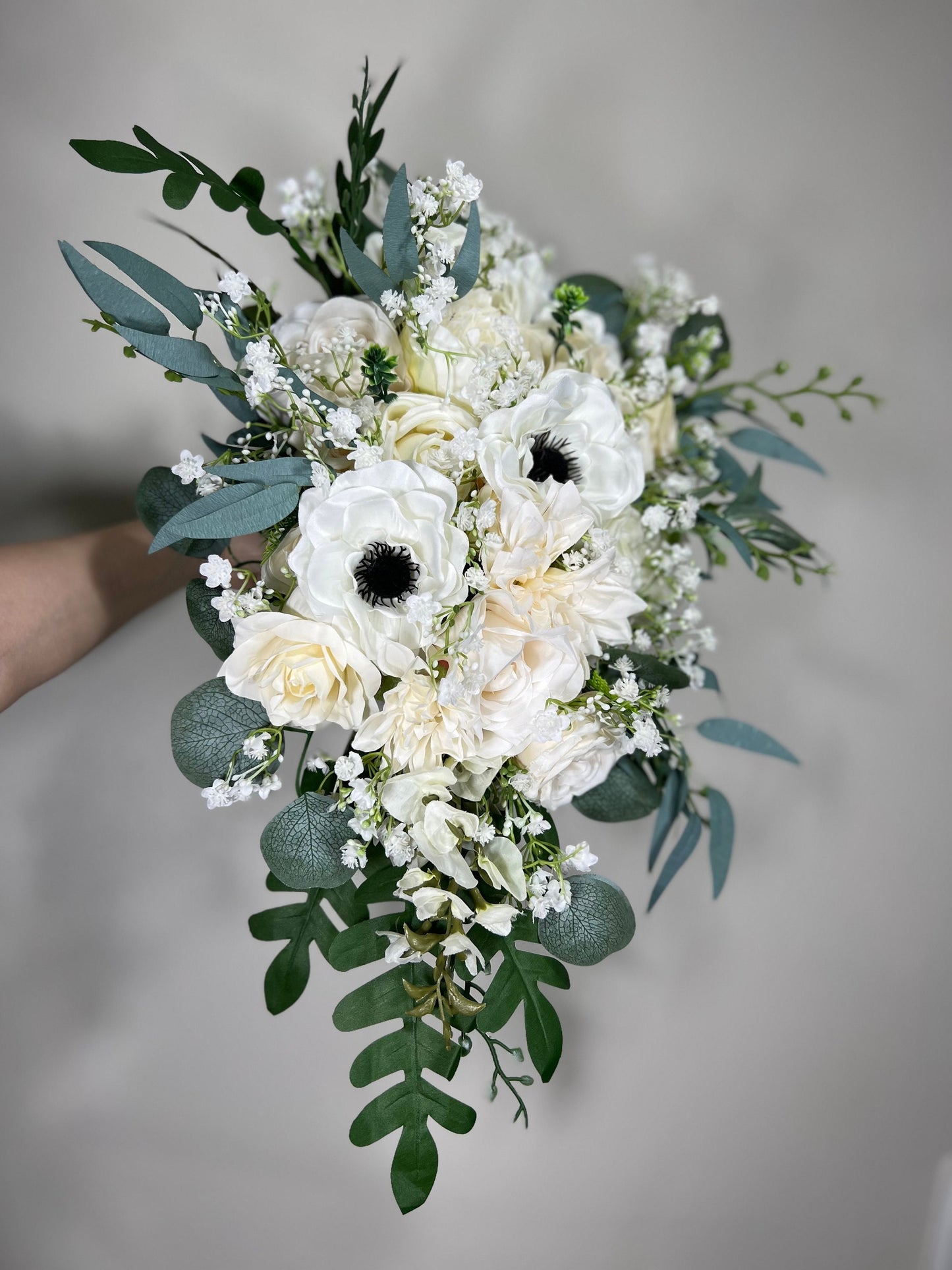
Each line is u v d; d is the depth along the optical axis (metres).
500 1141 0.94
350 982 0.92
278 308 0.90
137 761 0.89
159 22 0.85
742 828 0.97
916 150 0.95
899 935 1.00
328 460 0.62
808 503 0.97
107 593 0.77
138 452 0.88
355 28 0.87
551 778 0.65
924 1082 1.00
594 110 0.91
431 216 0.67
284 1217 0.92
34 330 0.86
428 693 0.60
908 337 0.97
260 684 0.60
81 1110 0.90
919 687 0.99
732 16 0.92
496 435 0.60
